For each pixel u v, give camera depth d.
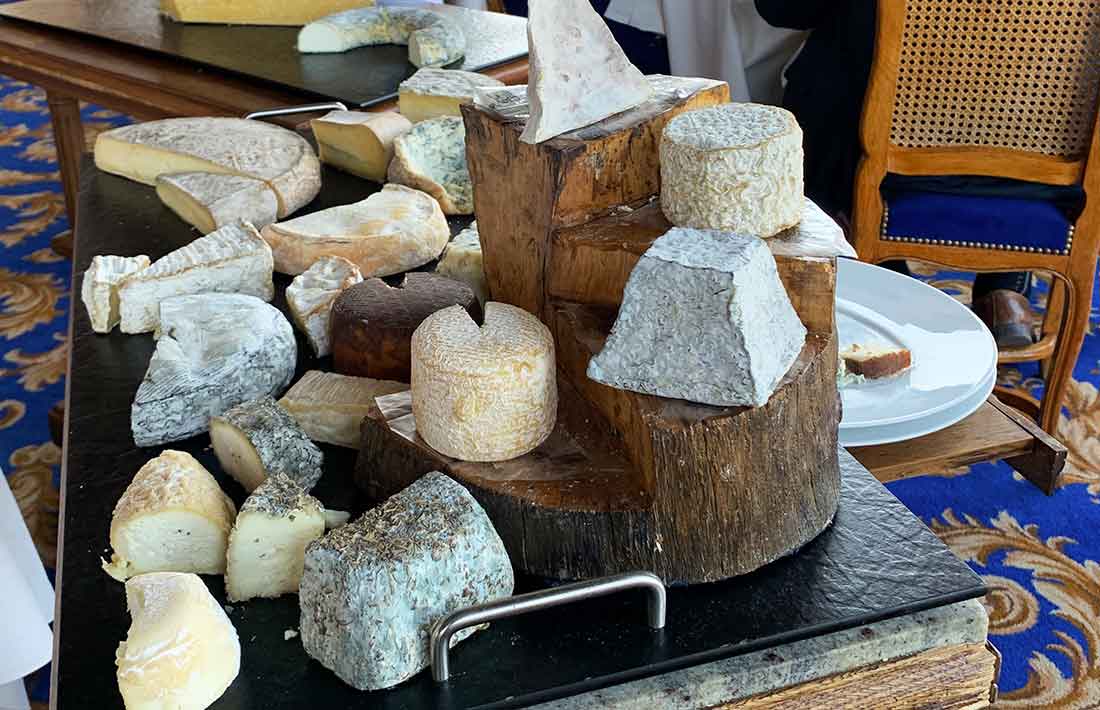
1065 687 1.39
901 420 1.02
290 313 1.08
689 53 2.27
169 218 1.33
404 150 1.32
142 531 0.73
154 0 2.18
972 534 1.67
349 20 1.86
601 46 0.84
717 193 0.76
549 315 0.85
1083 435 1.89
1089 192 1.64
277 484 0.73
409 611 0.65
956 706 0.73
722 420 0.69
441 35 1.75
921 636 0.70
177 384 0.89
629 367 0.72
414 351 0.77
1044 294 2.32
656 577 0.68
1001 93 1.63
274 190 1.29
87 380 0.99
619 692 0.66
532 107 0.82
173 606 0.64
